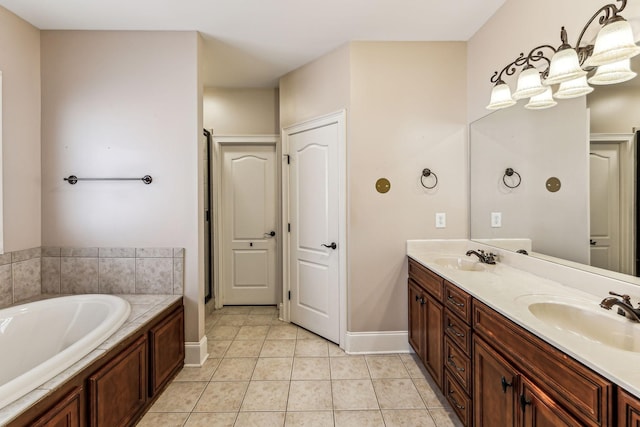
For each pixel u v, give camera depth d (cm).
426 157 256
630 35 113
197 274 239
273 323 319
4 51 207
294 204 307
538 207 182
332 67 265
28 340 191
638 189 127
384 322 259
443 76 256
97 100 234
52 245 237
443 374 189
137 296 233
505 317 129
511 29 201
